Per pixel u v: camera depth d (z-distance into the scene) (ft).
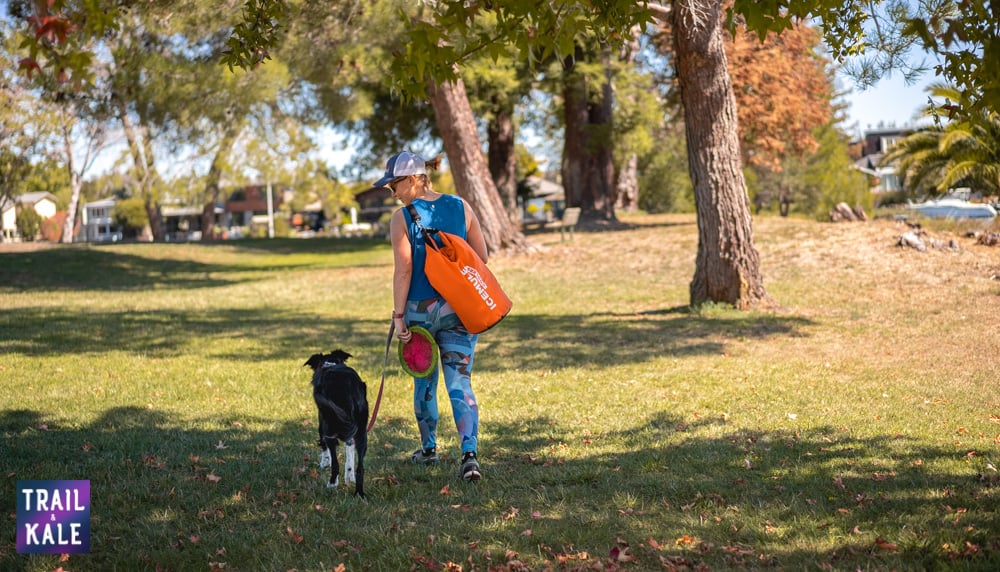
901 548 12.57
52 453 19.06
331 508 15.21
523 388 26.78
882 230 65.77
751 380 27.32
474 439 16.56
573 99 101.45
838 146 177.58
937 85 58.54
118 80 54.90
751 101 94.79
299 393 26.32
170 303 53.88
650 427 21.42
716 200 42.86
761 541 13.17
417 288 16.67
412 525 14.23
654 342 35.40
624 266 65.51
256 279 72.28
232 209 285.43
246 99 56.95
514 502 15.47
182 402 25.00
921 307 41.98
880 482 16.11
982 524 13.42
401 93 14.90
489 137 111.04
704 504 15.10
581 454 18.85
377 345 35.70
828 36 18.61
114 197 251.19
